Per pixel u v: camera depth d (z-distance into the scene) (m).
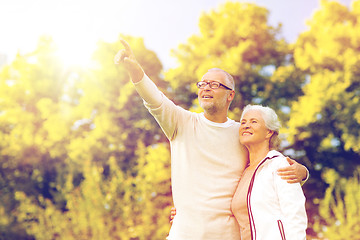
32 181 15.96
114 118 15.12
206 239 2.55
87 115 15.46
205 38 15.52
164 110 2.66
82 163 14.62
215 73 2.75
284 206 2.34
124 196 9.05
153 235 8.76
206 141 2.69
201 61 15.09
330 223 8.80
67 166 15.08
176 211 2.69
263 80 14.21
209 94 2.69
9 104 16.23
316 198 12.88
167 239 2.69
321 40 14.33
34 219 10.70
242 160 2.72
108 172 14.81
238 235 2.59
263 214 2.38
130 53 2.59
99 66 15.73
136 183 9.45
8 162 16.02
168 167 10.08
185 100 15.62
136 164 14.46
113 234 8.66
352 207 8.50
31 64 16.52
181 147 2.72
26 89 16.33
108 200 8.86
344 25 14.19
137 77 2.57
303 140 14.37
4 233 14.61
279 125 2.69
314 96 13.27
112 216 8.80
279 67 14.23
